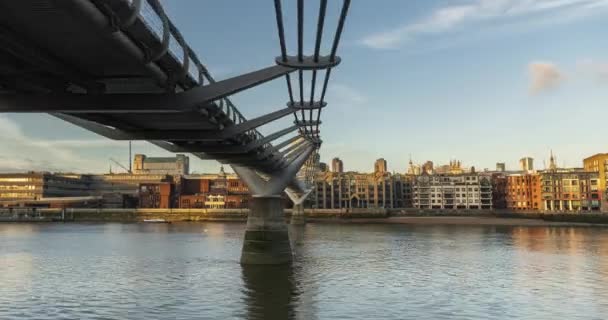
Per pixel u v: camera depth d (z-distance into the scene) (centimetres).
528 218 16388
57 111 1714
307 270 4075
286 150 4388
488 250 6031
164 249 6172
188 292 3128
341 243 6975
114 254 5572
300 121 3628
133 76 1644
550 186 17200
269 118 2644
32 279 3722
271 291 3147
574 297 3003
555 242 7412
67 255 5516
